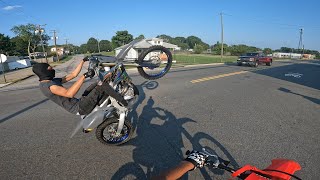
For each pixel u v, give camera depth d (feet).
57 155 14.49
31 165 13.34
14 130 19.06
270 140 16.71
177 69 76.89
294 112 24.04
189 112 23.61
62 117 22.43
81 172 12.59
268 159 13.92
